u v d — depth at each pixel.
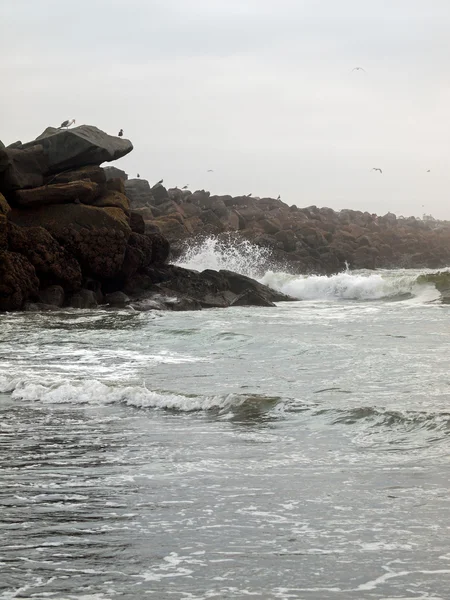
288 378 13.73
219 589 4.96
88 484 7.38
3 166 32.84
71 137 36.34
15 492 7.12
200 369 15.14
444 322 23.73
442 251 94.44
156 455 8.52
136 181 81.50
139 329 22.44
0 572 5.23
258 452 8.61
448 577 5.11
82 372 14.95
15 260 29.48
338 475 7.59
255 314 28.38
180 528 6.09
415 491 6.97
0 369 15.41
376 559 5.43
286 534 5.95
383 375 13.72
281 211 96.19
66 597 4.83
